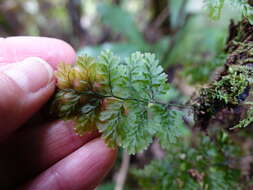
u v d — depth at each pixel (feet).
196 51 0.52
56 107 0.24
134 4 1.00
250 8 0.20
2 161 0.30
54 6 0.96
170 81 0.55
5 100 0.23
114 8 0.57
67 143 0.30
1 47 0.33
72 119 0.24
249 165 0.31
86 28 0.89
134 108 0.23
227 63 0.24
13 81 0.23
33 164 0.30
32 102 0.25
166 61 0.53
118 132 0.23
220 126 0.28
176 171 0.31
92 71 0.23
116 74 0.23
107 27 0.83
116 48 0.52
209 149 0.30
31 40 0.34
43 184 0.29
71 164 0.29
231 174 0.30
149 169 0.33
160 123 0.23
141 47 0.54
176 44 0.53
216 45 0.46
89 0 0.91
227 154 0.30
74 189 0.29
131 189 0.47
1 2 0.81
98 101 0.23
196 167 0.31
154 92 0.23
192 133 0.36
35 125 0.30
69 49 0.35
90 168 0.29
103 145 0.29
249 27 0.23
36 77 0.24
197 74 0.37
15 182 0.31
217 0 0.21
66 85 0.23
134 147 0.22
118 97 0.23
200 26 0.53
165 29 0.70
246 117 0.23
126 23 0.56
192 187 0.30
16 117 0.25
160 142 0.22
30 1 0.89
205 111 0.23
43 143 0.30
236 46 0.25
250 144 0.35
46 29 0.94
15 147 0.30
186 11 0.56
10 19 0.85
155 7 0.70
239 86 0.21
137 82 0.23
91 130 0.23
